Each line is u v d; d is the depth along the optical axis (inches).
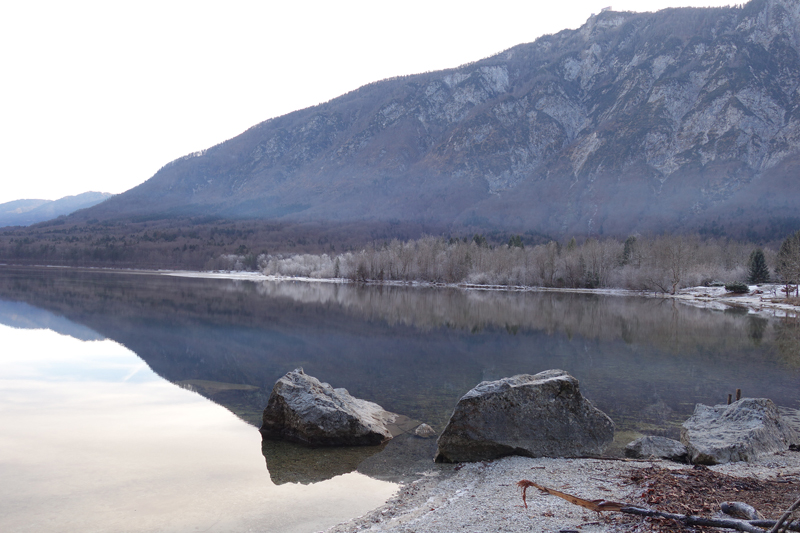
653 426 729.0
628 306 2955.2
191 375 1071.6
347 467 573.6
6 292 2864.2
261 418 773.3
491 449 581.9
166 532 419.8
